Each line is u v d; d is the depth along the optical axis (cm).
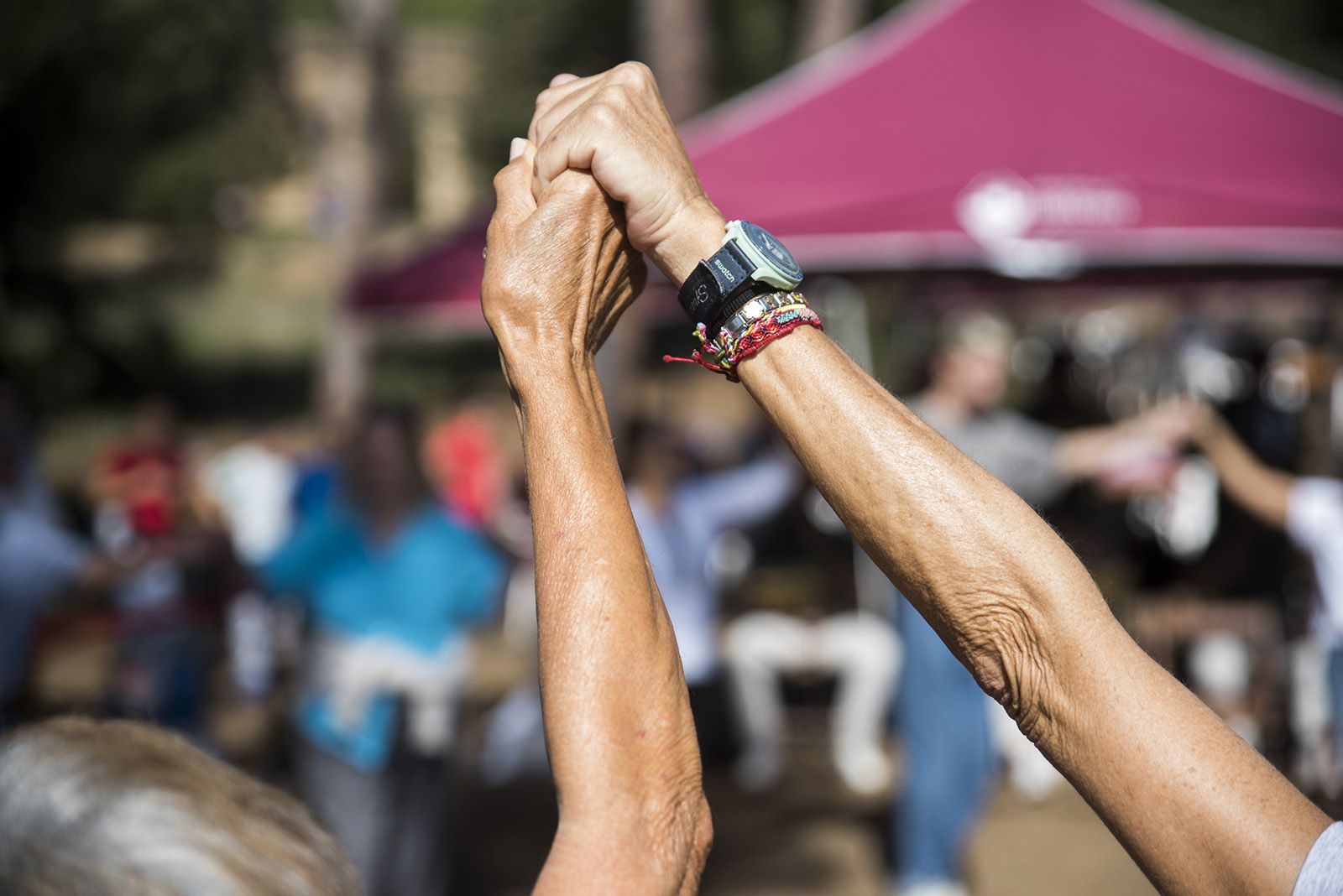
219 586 573
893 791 596
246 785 76
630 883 85
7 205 1852
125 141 2034
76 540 405
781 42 1830
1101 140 396
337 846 78
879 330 759
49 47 1673
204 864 68
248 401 2303
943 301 903
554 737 90
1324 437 577
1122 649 94
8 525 393
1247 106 400
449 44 2820
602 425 100
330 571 378
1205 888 88
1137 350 957
